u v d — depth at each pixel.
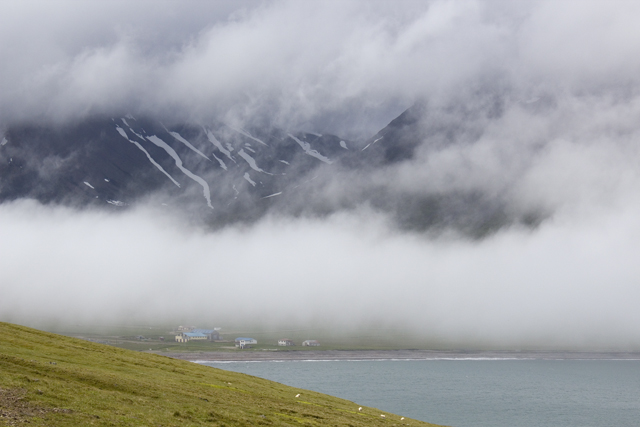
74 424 46.41
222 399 73.69
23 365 64.81
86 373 67.31
